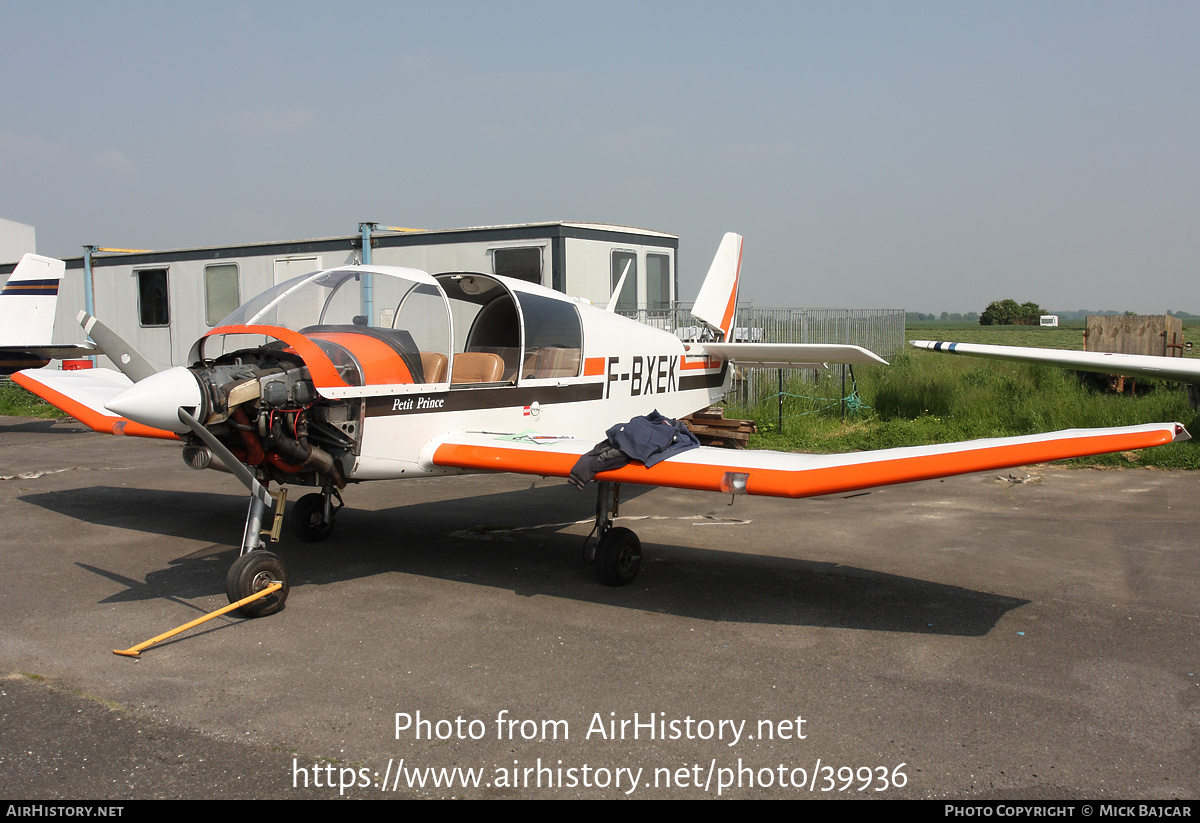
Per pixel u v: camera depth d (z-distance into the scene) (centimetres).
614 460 438
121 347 485
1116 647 383
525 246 1045
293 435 433
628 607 439
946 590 469
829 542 578
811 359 741
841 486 395
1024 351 852
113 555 530
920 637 396
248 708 317
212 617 394
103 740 291
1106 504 693
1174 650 379
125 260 1372
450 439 495
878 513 671
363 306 516
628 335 652
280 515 445
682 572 505
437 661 364
